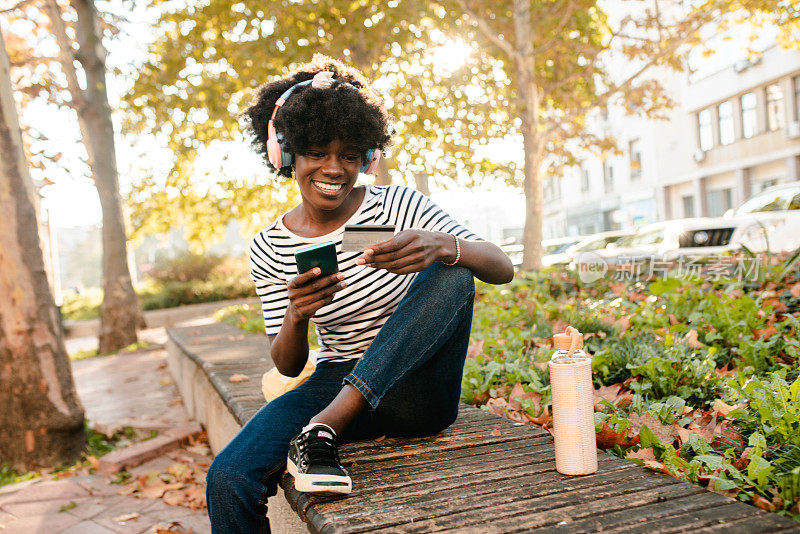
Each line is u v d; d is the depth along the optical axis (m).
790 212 7.62
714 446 2.09
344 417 1.72
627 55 11.32
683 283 4.96
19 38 9.77
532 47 11.20
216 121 11.34
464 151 11.33
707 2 10.27
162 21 11.27
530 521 1.44
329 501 1.64
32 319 4.29
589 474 1.70
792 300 4.64
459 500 1.59
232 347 5.78
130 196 12.83
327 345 2.10
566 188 35.97
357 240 1.71
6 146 4.28
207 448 4.46
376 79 10.81
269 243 2.05
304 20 10.34
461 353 1.92
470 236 1.94
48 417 4.25
